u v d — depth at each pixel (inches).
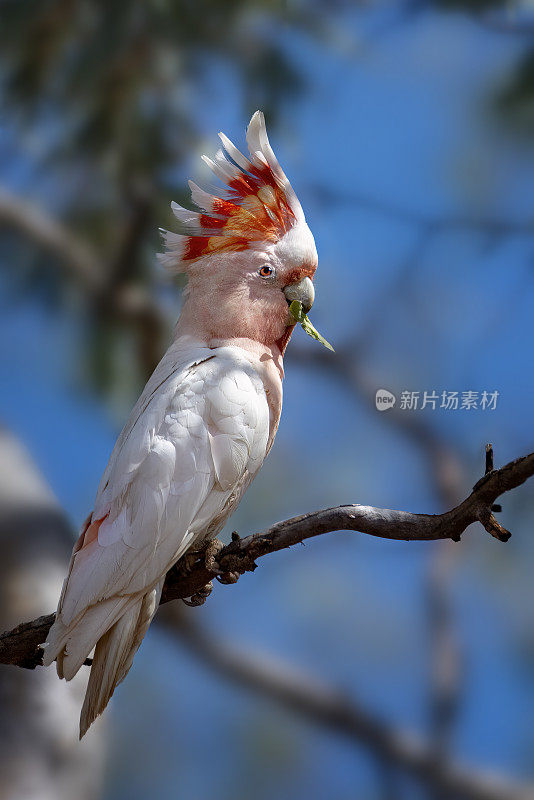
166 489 260.8
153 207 410.9
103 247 422.9
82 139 399.9
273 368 294.5
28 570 338.0
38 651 256.8
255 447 277.4
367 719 458.6
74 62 388.5
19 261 426.6
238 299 294.5
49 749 315.6
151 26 390.6
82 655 244.2
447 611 464.1
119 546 253.3
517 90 414.6
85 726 247.6
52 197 424.2
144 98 399.5
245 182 304.0
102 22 387.5
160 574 256.7
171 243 299.3
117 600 251.4
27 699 318.3
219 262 296.4
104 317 427.5
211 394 273.3
